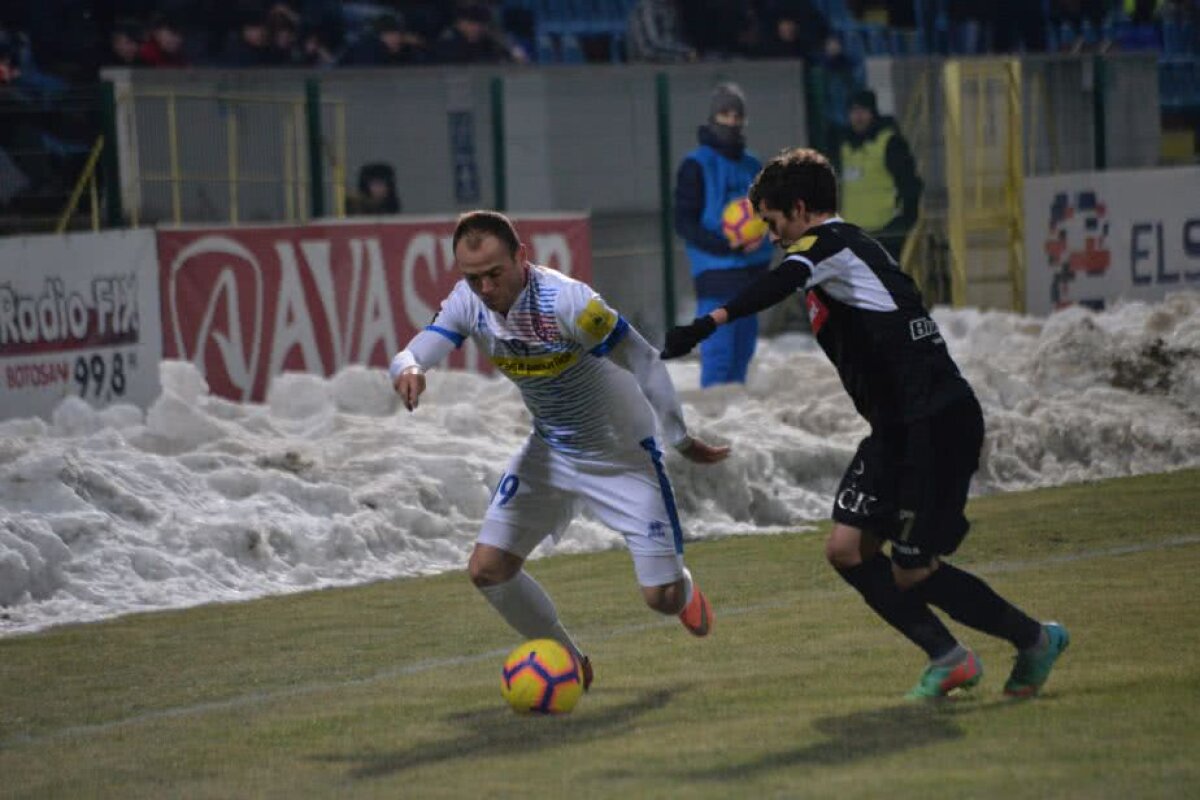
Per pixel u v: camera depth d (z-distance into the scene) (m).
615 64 60.03
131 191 49.84
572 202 58.88
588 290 19.73
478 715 20.62
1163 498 36.72
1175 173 60.97
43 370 42.38
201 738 20.17
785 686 21.20
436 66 57.56
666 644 24.56
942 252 63.53
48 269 42.56
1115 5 82.62
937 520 19.00
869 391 19.14
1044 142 65.38
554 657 20.33
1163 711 18.81
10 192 48.78
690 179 47.94
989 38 81.56
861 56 79.56
